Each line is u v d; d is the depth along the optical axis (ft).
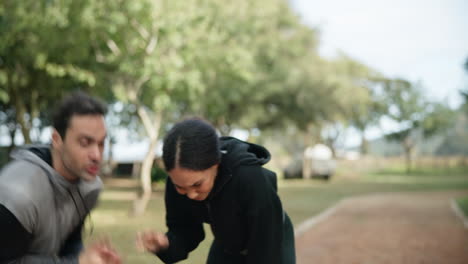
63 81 41.73
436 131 142.51
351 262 19.27
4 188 5.83
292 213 35.63
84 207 6.86
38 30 31.65
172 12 29.55
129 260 16.87
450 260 19.70
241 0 44.39
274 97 65.82
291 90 63.77
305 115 69.41
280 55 60.18
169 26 28.32
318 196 53.01
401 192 60.49
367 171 138.92
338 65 74.84
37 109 51.31
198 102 46.70
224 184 6.57
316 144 116.88
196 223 7.88
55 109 6.01
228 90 49.32
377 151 287.07
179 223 7.78
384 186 74.54
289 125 78.54
